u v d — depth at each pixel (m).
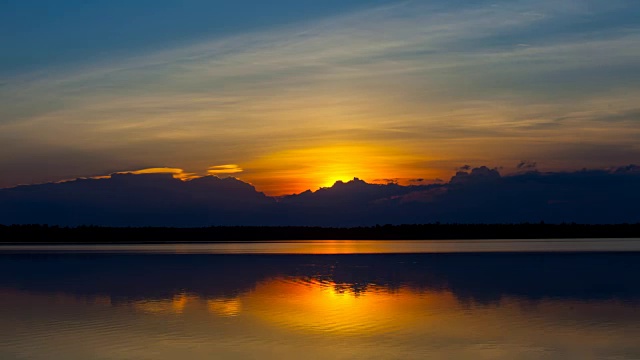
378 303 31.66
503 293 35.22
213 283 41.53
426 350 21.50
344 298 33.56
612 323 25.89
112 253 85.81
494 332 24.23
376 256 73.75
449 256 72.19
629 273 46.88
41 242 164.75
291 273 49.00
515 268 52.44
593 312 28.61
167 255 79.12
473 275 46.16
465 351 21.34
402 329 24.89
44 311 29.86
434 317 27.47
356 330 24.80
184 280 43.75
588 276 44.66
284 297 34.16
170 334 24.17
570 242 132.00
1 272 51.41
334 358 20.53
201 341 22.97
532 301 32.06
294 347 22.02
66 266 58.03
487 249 93.19
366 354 21.03
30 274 49.28
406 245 123.06
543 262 59.69
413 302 31.91
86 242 164.88
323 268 53.97
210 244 141.75
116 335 24.05
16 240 194.12
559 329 24.72
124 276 47.16
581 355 20.72
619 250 85.00
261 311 29.41
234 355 21.00
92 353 21.25
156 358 20.56
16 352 21.42
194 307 30.78
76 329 25.25
